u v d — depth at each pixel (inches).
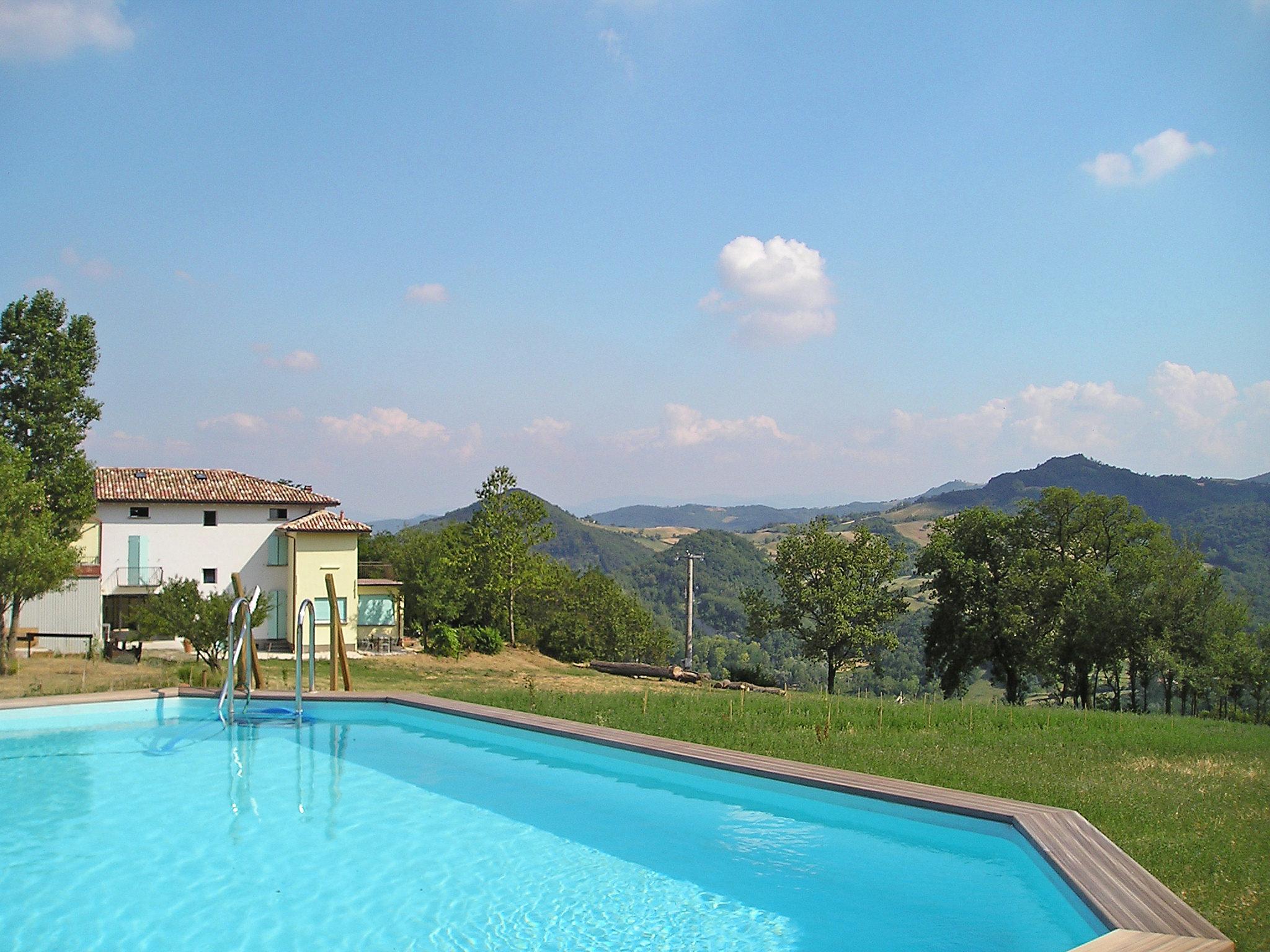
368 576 1648.6
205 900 251.4
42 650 1032.2
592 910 244.2
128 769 400.8
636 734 406.0
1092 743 495.5
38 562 797.2
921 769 379.2
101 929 230.7
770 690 1258.0
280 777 387.9
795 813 321.4
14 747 438.9
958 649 1481.3
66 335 1188.5
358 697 513.7
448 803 346.3
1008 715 618.8
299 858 285.6
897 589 1626.5
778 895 251.8
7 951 217.8
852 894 252.4
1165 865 244.7
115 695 504.1
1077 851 231.9
